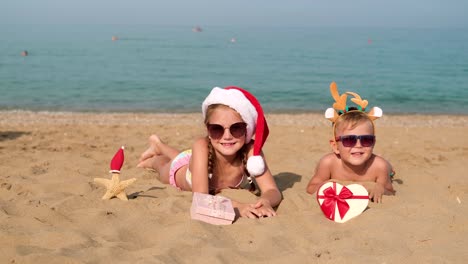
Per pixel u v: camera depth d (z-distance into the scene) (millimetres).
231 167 2482
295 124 5629
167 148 3047
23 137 4184
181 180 2646
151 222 2074
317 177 2633
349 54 20047
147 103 7727
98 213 2141
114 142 4039
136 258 1798
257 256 1850
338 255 1840
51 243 1879
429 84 10453
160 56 18078
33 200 2326
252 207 2211
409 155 3639
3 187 2562
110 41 30297
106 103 7609
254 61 16516
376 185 2480
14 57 15602
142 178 2850
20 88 8984
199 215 2086
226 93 2328
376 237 1964
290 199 2402
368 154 2479
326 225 2105
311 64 15430
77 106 7195
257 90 9578
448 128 5305
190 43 29531
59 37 33500
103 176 2896
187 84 10289
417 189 2713
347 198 2174
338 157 2598
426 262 1775
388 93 9219
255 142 2355
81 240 1892
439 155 3648
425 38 41781
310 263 1793
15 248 1817
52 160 3244
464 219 2090
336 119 2527
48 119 5672
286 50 22781
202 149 2438
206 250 1838
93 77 10984
